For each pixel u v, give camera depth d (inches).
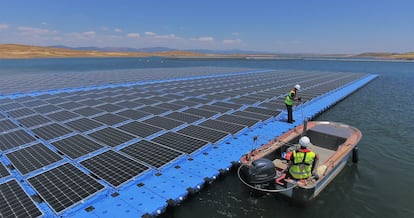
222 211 329.1
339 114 815.1
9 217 260.4
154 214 290.5
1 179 336.2
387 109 877.8
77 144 460.8
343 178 411.2
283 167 381.4
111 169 369.7
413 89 1294.3
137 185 341.1
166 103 825.5
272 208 333.7
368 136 617.3
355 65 4010.8
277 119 671.8
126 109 735.1
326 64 4451.3
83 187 319.6
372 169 444.8
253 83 1360.7
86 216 278.7
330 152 457.7
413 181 406.9
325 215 323.0
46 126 565.3
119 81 1403.8
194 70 2336.4
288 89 1131.9
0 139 478.9
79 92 1042.7
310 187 305.9
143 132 530.6
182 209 331.3
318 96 962.7
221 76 1749.5
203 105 797.2
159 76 1710.1
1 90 1038.4
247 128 571.5
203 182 357.4
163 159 404.8
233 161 418.9
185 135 510.9
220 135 516.4
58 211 276.8
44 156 405.7
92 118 637.9
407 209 336.8
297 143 472.4
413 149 537.0
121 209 292.0
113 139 489.7
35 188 315.6
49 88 1115.9
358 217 321.4
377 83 1526.8
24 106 768.9
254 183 324.2
